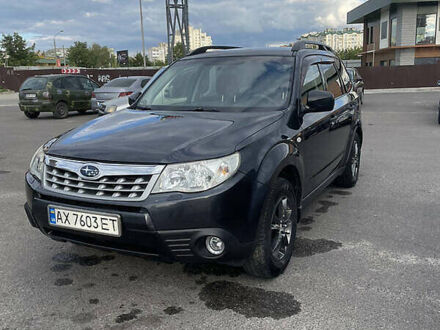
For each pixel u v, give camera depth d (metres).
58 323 2.57
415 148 8.23
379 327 2.48
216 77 3.86
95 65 81.25
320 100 3.39
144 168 2.55
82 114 17.19
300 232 3.98
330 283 3.00
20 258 3.49
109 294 2.91
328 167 4.23
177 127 3.04
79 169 2.70
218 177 2.54
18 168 7.02
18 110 19.91
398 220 4.26
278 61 3.86
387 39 35.94
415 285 2.95
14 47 55.84
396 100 20.95
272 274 2.99
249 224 2.64
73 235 2.85
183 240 2.53
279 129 3.12
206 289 2.95
